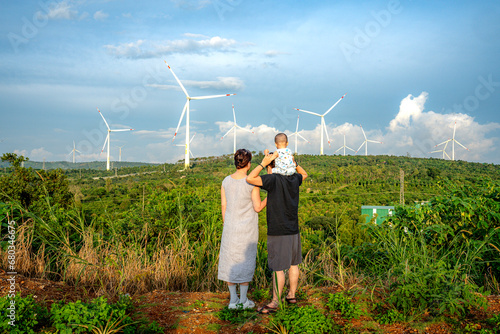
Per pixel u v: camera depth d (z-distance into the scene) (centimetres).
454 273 383
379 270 475
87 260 478
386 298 371
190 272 508
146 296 416
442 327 321
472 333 307
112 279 459
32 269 470
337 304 365
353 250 522
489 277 468
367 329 324
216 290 479
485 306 338
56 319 292
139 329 316
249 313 358
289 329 319
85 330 294
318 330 308
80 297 396
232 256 376
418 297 346
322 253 535
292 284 381
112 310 316
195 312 363
